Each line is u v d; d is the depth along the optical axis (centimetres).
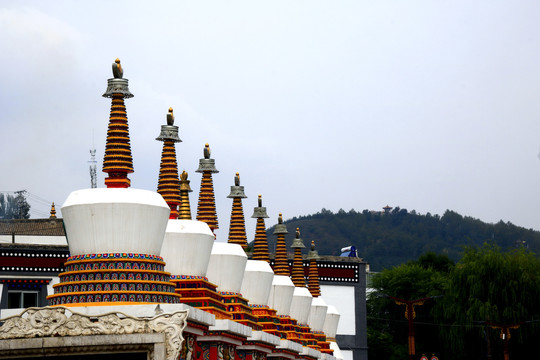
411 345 6175
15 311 2481
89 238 2483
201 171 3569
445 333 7812
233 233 3878
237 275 3294
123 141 2658
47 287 4769
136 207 2477
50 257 4788
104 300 2445
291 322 4150
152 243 2538
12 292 4731
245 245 3881
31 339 2225
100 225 2472
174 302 2591
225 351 3102
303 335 4409
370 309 9212
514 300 7525
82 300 2452
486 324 7231
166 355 2239
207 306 2844
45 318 2248
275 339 3656
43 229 5341
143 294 2472
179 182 3050
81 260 2484
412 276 9006
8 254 4725
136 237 2495
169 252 2834
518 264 7681
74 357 2258
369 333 8488
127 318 2253
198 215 3569
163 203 2553
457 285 7794
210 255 2994
